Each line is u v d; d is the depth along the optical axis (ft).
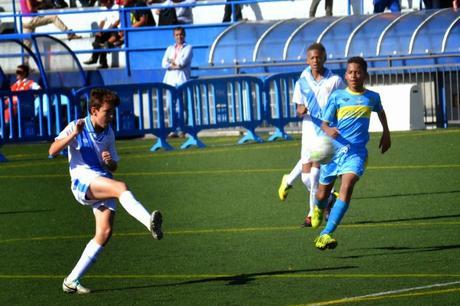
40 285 67.56
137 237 83.05
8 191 113.70
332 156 72.90
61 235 86.07
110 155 64.69
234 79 149.69
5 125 144.15
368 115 73.56
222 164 126.93
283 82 151.84
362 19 171.01
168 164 129.70
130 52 196.03
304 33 171.63
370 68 160.56
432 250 72.64
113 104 64.85
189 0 202.69
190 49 168.66
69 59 180.86
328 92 83.20
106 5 210.59
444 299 59.06
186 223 88.28
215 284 65.57
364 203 93.71
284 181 89.25
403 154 126.31
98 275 69.67
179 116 147.33
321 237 70.69
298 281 65.26
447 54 157.79
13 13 205.87
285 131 161.48
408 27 163.73
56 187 115.65
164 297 62.75
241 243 78.54
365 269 67.72
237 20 200.64
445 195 95.81
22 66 166.91
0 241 84.17
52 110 145.79
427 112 157.79
